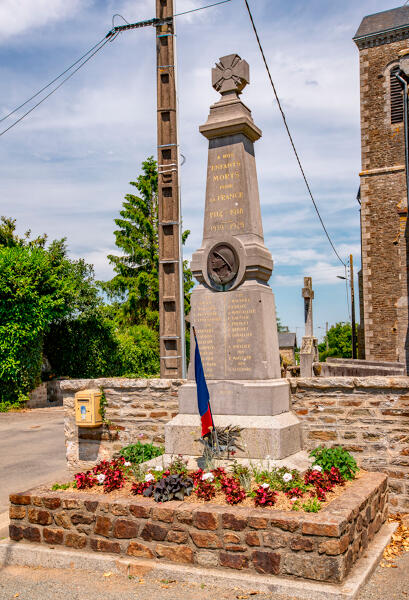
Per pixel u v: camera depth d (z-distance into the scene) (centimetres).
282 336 6116
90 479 693
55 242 2897
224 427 744
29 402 2295
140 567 577
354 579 524
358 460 772
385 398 764
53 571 605
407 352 1931
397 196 2930
